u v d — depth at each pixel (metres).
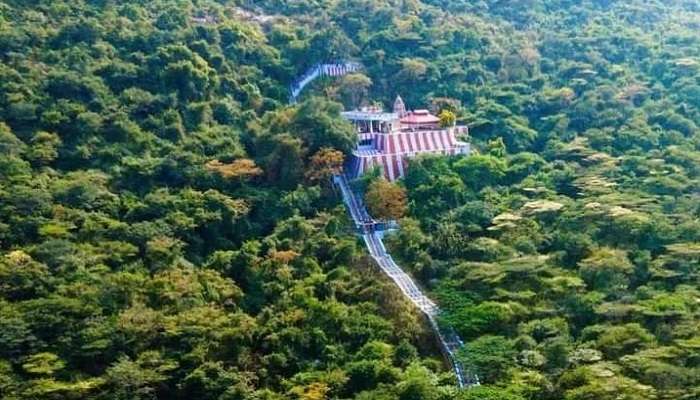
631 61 157.38
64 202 96.94
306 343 82.00
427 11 164.50
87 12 137.38
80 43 127.25
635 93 140.00
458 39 154.62
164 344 79.50
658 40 165.00
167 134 115.25
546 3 184.62
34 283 83.75
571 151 122.44
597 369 73.69
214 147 114.19
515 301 86.44
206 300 87.38
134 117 116.69
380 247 101.75
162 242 92.50
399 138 118.12
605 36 163.25
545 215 103.56
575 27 172.00
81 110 111.38
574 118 134.62
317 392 73.81
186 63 123.06
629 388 70.12
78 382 73.56
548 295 88.00
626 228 97.88
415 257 97.50
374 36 151.25
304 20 158.50
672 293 86.62
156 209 99.19
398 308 87.31
